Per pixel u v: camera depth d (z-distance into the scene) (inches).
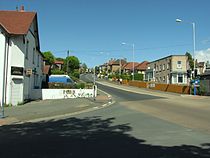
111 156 318.7
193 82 1572.3
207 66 2215.8
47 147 366.6
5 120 653.9
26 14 1138.0
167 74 2593.5
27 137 441.4
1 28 984.3
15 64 1016.9
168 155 319.9
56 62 4293.8
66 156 320.2
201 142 388.8
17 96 1019.9
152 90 2070.6
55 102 1114.1
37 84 1440.7
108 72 5378.9
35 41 1304.1
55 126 555.5
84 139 417.1
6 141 410.6
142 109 850.8
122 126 537.0
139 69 4237.2
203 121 594.9
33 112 796.0
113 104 1052.5
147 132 470.6
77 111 827.4
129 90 2026.3
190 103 1027.3
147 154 325.1
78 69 4315.9
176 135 441.1
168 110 811.4
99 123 581.9
